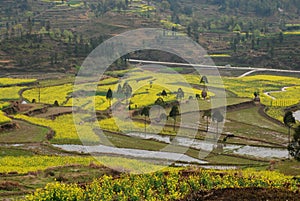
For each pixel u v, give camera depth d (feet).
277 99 415.23
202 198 111.86
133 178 122.83
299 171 178.91
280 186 127.95
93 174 152.05
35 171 159.33
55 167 165.58
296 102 401.49
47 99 380.58
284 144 242.58
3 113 296.30
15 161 183.11
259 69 628.28
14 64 557.33
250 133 266.77
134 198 111.55
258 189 119.14
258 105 373.40
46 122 275.18
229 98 386.73
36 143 224.94
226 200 108.58
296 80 547.49
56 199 109.81
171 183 121.39
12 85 455.22
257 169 182.70
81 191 114.32
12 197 128.57
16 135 240.73
